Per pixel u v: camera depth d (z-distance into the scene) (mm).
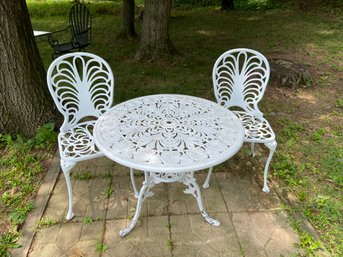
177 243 1922
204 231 2012
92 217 2111
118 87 4285
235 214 2148
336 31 7246
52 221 2061
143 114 2111
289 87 4207
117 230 2014
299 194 2318
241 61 4926
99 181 2461
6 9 2547
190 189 2061
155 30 5117
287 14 9547
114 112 2133
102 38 6789
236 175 2545
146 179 1970
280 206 2215
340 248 1889
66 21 8539
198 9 10914
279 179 2506
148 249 1881
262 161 2711
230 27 8023
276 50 6023
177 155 1682
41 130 2904
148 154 1689
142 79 4578
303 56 5609
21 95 2828
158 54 5242
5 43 2621
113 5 10344
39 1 11156
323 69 4934
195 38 6949
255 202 2260
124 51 5879
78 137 2184
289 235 1979
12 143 2824
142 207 2201
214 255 1843
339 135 3145
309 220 2105
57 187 2387
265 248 1890
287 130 3186
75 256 1831
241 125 2006
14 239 1930
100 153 1997
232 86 2609
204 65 5168
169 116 2090
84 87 2387
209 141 1813
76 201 2252
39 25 8062
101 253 1853
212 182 2463
